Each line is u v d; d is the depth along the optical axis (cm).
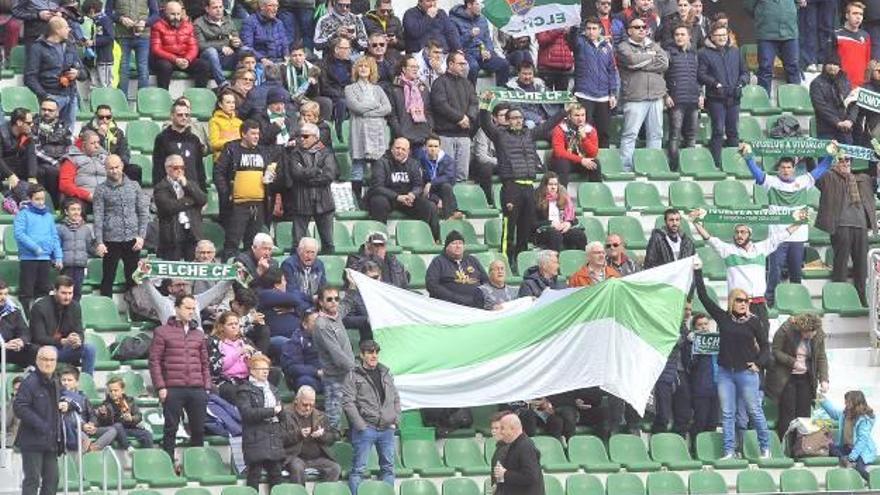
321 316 7912
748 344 8238
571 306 8275
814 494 7719
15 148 8606
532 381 8225
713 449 8312
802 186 9131
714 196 9444
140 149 9131
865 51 9900
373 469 7962
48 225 8238
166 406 7762
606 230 9156
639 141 9681
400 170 8906
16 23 9412
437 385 8169
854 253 9075
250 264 8225
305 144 8612
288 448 7744
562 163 9231
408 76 9112
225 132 8856
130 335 8250
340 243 8819
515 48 9706
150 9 9394
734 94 9562
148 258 8400
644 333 8281
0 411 7462
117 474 7400
